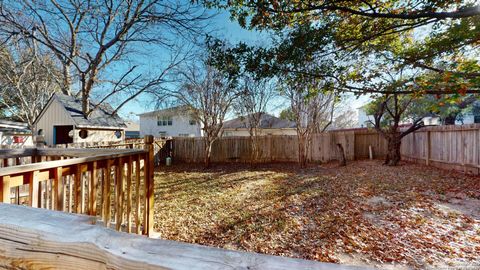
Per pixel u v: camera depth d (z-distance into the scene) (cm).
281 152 1007
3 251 63
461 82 197
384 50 270
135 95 1014
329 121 1174
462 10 184
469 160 573
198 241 293
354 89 265
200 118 938
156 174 766
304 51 242
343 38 246
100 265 55
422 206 375
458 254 241
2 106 1243
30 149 240
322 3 217
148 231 274
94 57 945
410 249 254
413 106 855
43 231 60
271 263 48
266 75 262
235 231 317
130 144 808
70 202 236
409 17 198
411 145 834
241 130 1627
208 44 280
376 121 826
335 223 328
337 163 910
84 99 991
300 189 519
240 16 242
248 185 579
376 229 304
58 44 872
